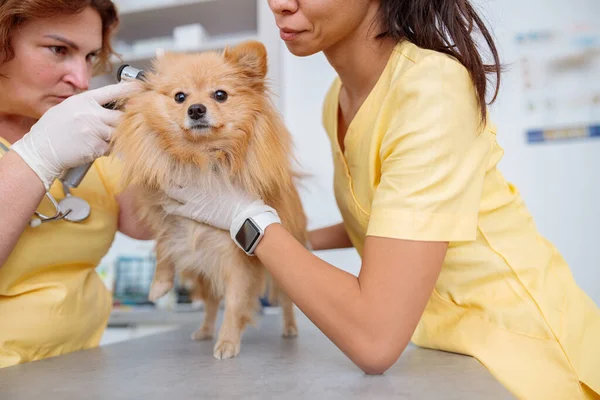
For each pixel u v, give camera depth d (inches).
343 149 53.0
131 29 122.4
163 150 45.7
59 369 39.7
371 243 37.1
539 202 105.7
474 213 38.5
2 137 50.3
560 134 104.5
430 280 36.3
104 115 44.4
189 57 50.3
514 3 106.3
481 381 32.9
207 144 44.8
